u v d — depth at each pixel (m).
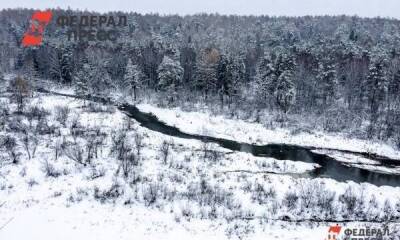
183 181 25.70
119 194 21.67
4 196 20.45
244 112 58.50
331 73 60.16
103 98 68.06
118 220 18.25
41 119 42.81
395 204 24.31
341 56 77.81
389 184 31.56
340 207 22.72
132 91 72.94
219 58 73.00
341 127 51.75
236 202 22.42
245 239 17.50
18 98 52.31
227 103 64.19
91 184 22.81
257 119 53.91
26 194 20.84
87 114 51.03
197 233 17.73
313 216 21.31
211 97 68.25
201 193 23.38
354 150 43.09
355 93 63.94
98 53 88.81
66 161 27.30
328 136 48.22
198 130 48.34
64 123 41.94
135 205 20.47
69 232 16.59
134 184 23.61
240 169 31.42
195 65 73.38
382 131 49.75
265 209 21.78
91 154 28.89
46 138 34.38
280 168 33.09
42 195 20.77
